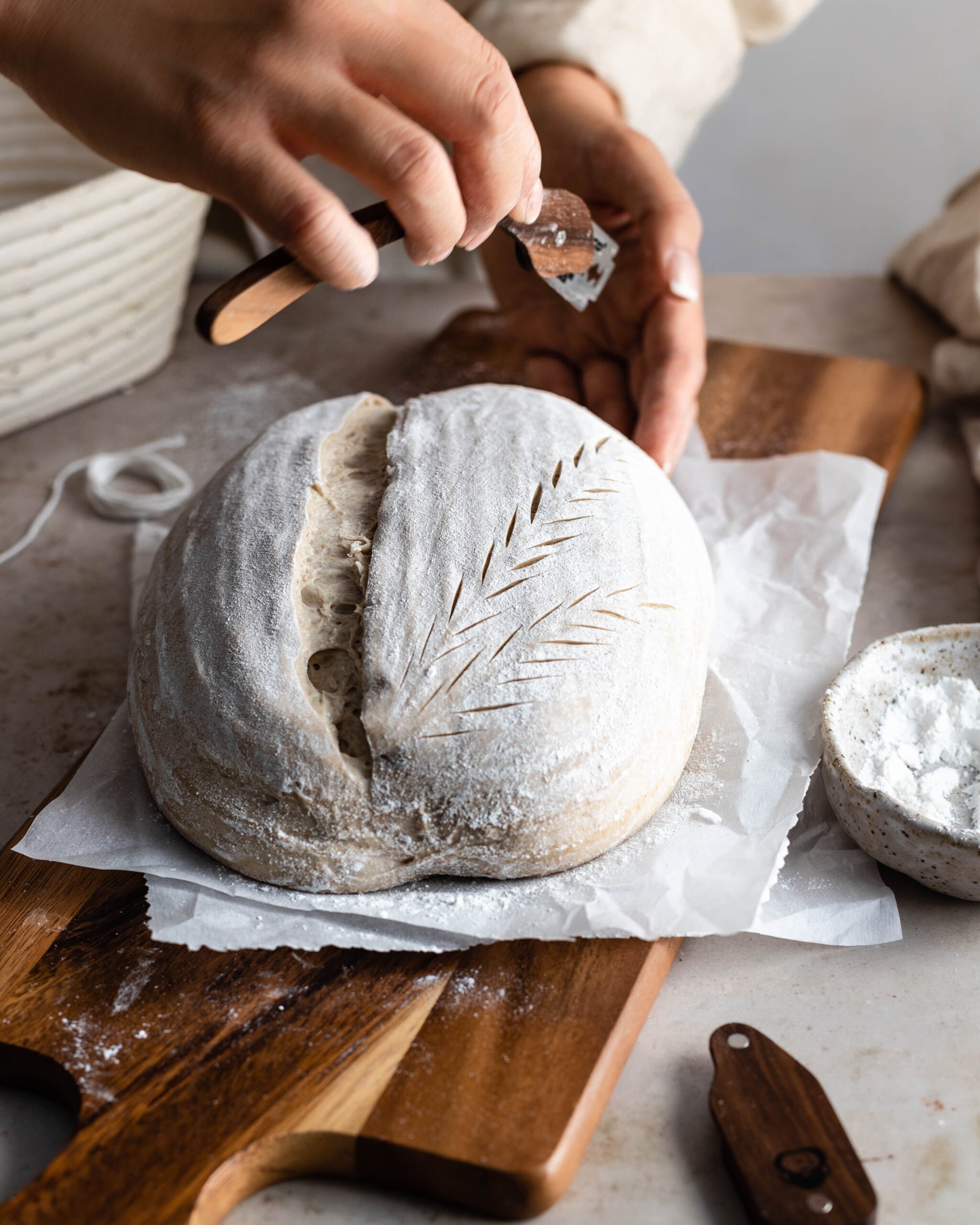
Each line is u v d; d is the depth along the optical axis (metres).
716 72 1.75
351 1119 0.70
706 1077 0.75
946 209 1.74
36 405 1.44
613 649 0.86
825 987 0.81
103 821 0.92
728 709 0.99
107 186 1.24
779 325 1.72
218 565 0.93
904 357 1.61
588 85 1.51
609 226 1.37
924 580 1.22
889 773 0.89
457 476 0.97
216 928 0.82
